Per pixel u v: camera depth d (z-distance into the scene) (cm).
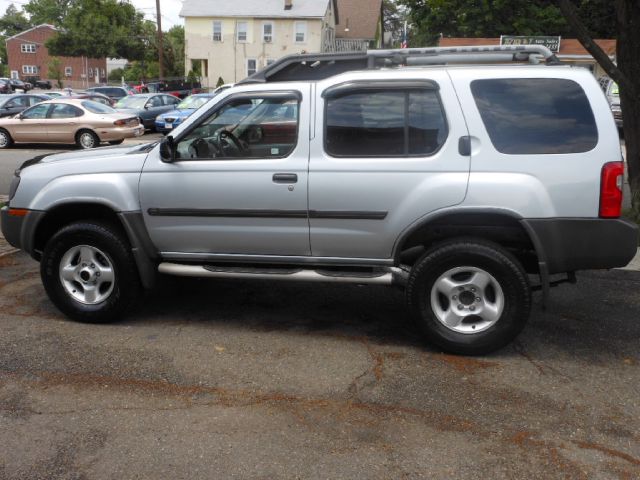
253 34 4872
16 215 533
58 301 529
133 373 438
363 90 465
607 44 3023
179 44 8019
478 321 471
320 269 498
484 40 3225
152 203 504
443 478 325
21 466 334
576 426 375
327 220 477
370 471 330
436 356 470
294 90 477
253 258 503
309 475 327
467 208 450
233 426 373
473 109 452
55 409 390
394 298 603
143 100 2527
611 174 438
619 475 329
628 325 535
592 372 446
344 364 456
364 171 464
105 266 522
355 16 5822
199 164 493
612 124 442
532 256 502
